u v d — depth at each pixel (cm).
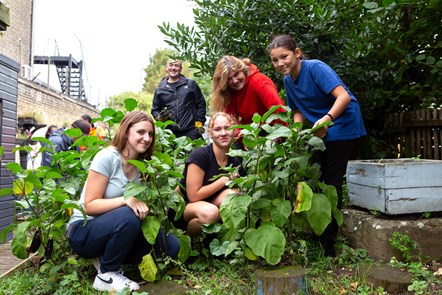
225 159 328
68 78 2089
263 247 262
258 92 355
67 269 311
